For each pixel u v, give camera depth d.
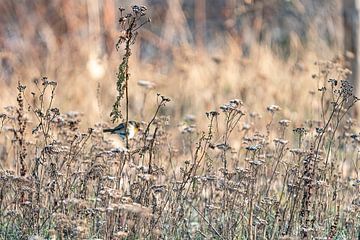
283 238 9.02
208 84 20.48
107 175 10.16
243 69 21.94
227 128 10.25
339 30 24.50
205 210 10.52
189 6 28.84
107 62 21.92
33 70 21.34
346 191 11.24
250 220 9.66
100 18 23.84
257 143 11.30
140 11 10.09
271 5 25.95
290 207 10.48
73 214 9.78
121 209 9.19
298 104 18.86
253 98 19.83
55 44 23.31
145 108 19.39
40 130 12.42
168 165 11.72
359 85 17.84
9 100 18.45
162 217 9.95
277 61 22.97
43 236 9.73
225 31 26.25
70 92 19.62
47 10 24.38
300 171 10.68
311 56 23.16
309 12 25.62
